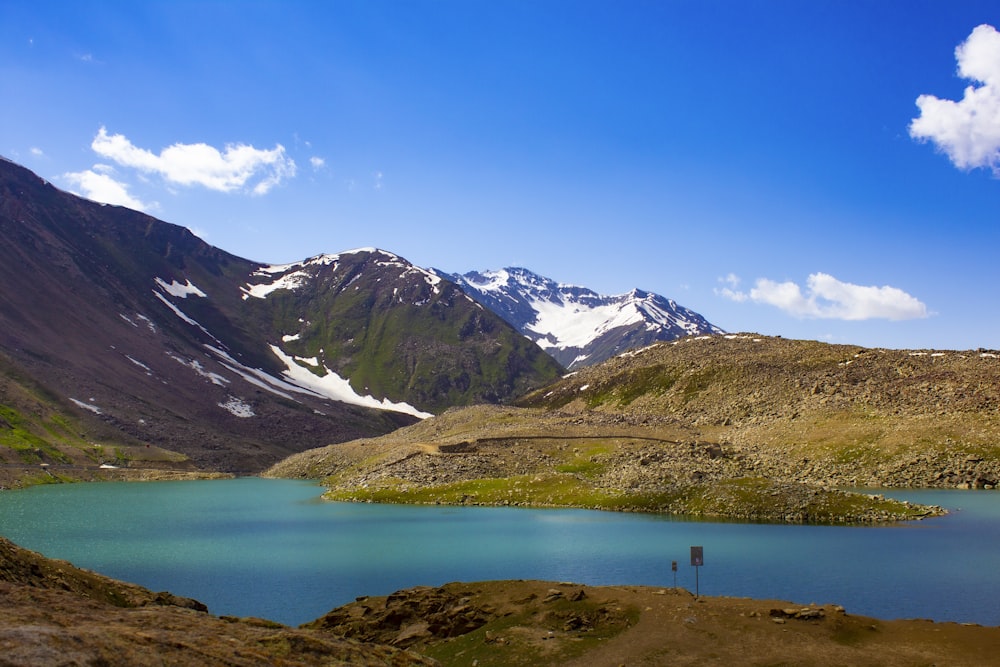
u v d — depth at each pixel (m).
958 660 42.34
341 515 129.88
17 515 138.25
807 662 42.72
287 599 69.12
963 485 142.88
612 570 76.31
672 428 188.88
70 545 101.00
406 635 52.84
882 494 134.75
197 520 128.62
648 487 129.00
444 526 110.56
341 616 57.75
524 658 45.88
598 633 49.38
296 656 35.47
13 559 43.97
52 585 44.03
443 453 173.50
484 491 143.50
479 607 56.22
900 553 82.69
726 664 42.94
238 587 73.88
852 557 80.62
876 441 166.62
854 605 61.69
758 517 110.25
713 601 54.16
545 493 136.50
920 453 156.25
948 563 77.31
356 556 88.50
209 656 31.45
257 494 182.25
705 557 81.62
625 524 107.38
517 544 92.88
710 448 150.12
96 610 36.00
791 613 50.28
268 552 92.88
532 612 54.06
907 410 183.50
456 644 50.22
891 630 48.25
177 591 72.50
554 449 172.75
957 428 164.12
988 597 63.84
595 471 147.38
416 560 85.00
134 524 123.62
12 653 26.17
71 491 193.50
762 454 172.75
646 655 44.75
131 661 28.53
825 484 149.00
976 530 97.81
